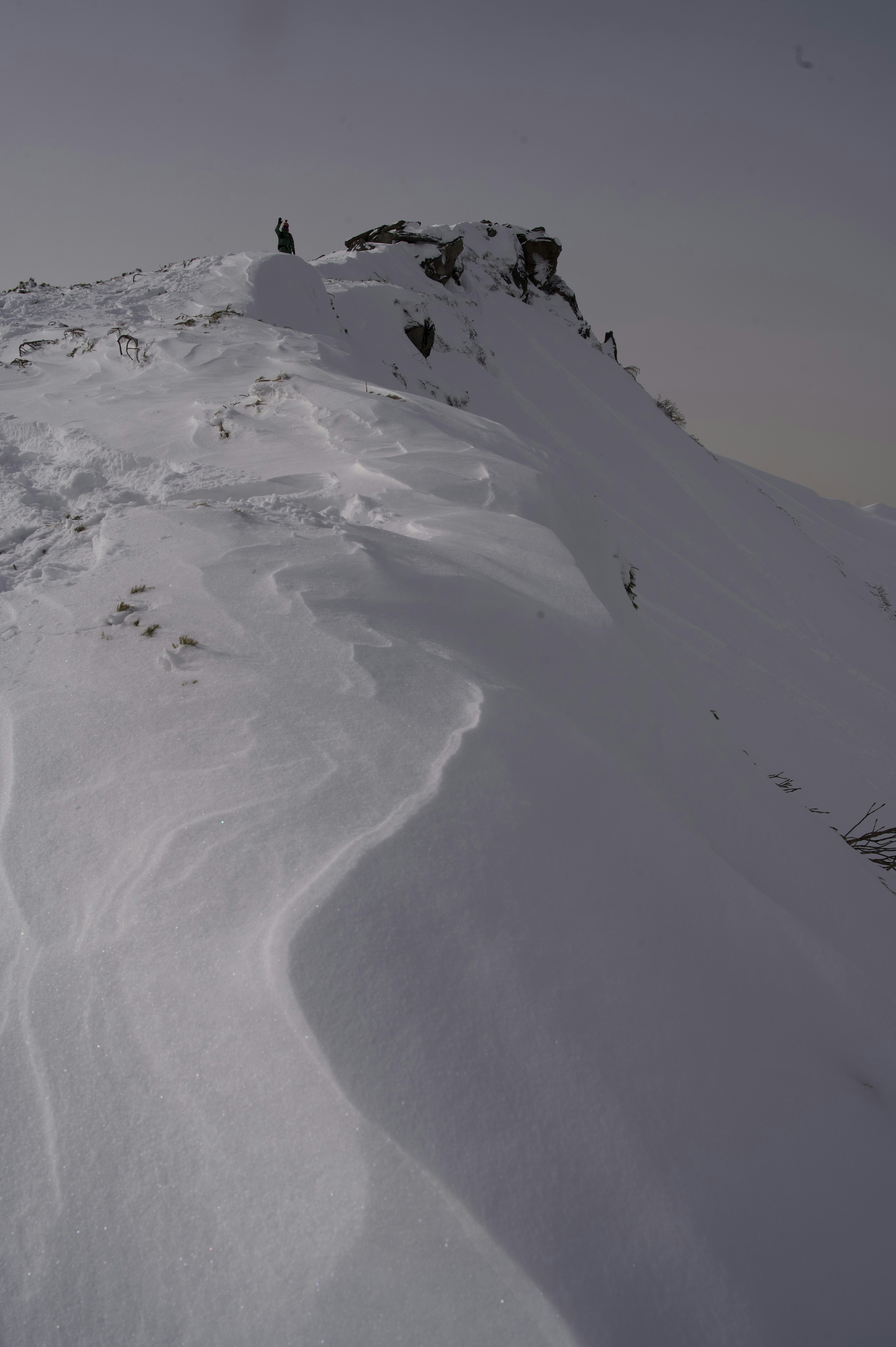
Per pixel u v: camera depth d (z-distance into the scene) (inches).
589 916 68.8
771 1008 73.7
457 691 89.9
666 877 79.4
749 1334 47.2
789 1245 54.0
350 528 148.1
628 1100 55.9
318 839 64.9
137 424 261.4
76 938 59.9
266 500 166.4
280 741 77.2
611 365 1544.0
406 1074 50.6
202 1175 47.8
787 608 886.4
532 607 135.0
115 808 70.5
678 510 1119.6
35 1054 53.8
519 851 69.9
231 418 263.6
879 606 1286.9
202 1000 54.3
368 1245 44.4
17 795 73.2
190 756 75.7
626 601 242.7
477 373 1125.7
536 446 325.7
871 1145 66.1
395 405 285.9
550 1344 42.2
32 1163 49.4
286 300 631.2
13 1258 46.3
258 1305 43.5
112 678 90.0
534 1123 51.3
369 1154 46.9
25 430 265.0
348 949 56.0
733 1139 58.6
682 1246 49.3
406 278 1219.2
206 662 91.7
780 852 115.1
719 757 129.1
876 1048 76.2
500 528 178.1
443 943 59.4
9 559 137.1
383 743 77.9
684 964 71.2
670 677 195.5
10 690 90.1
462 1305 43.0
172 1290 44.6
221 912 59.3
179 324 457.1
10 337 460.8
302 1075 49.9
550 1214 47.2
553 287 1672.0
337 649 94.7
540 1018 57.7
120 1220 46.9
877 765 383.6
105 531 137.6
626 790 86.7
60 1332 43.8
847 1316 52.6
